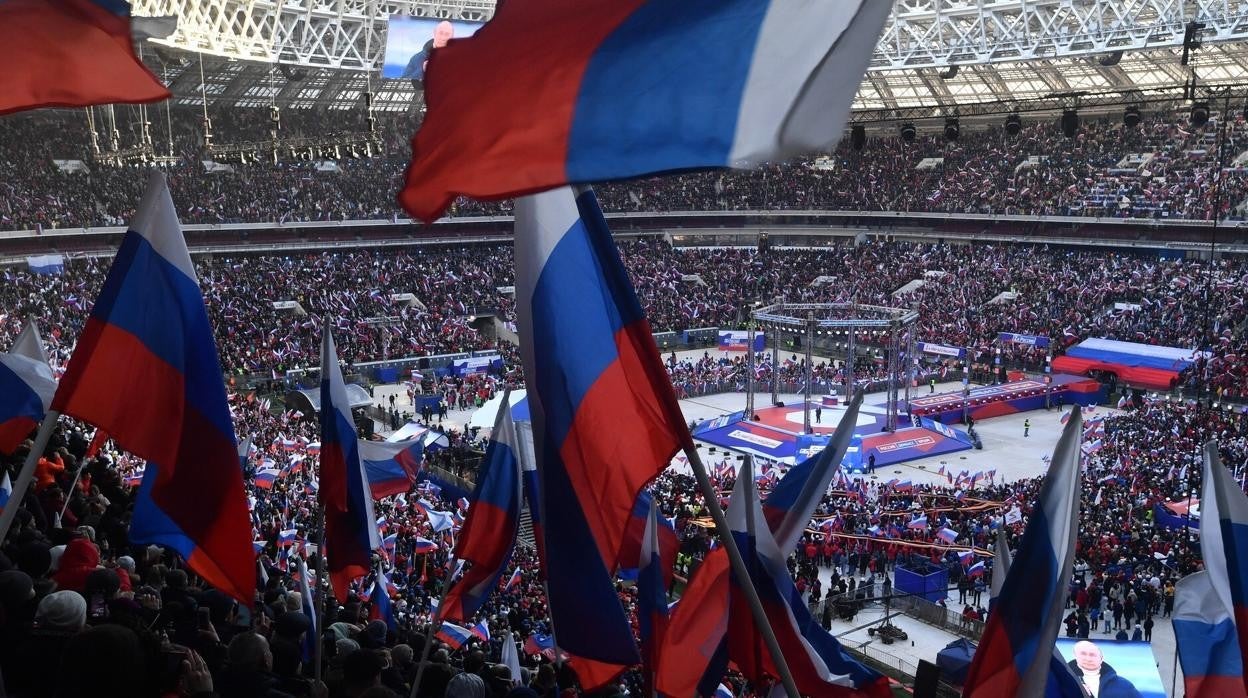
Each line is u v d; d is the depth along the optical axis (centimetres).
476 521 1309
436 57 591
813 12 506
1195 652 1088
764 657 891
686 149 511
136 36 657
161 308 793
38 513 1291
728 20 528
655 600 1043
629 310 725
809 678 883
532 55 569
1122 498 3962
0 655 712
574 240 761
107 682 458
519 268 775
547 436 779
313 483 3653
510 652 1491
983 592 3400
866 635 3139
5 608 753
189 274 800
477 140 557
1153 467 4319
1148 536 3503
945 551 3544
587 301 761
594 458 757
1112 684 1795
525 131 550
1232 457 4309
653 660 1041
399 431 4856
